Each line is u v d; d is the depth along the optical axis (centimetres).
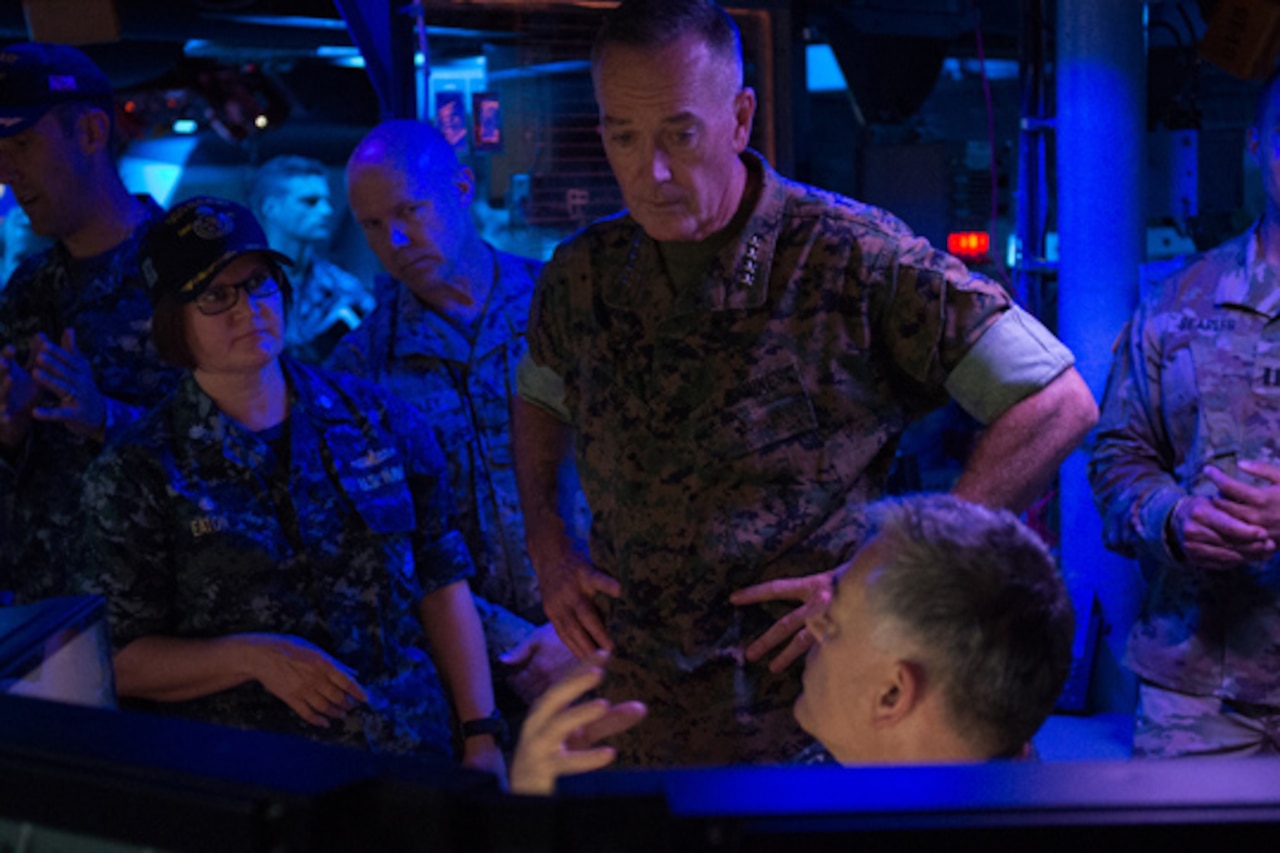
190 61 608
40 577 306
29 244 632
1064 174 395
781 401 211
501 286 315
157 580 235
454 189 308
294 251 649
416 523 258
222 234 228
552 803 73
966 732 135
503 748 265
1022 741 137
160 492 234
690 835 73
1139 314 303
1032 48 401
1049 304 407
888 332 210
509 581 303
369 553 243
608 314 222
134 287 304
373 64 380
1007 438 208
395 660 244
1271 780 75
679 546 214
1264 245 286
